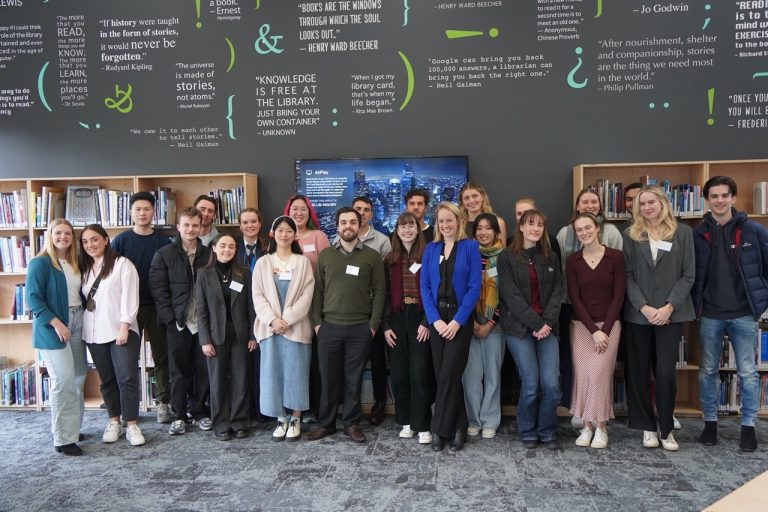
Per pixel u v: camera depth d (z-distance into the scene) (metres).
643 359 3.47
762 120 4.30
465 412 3.53
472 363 3.70
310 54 4.59
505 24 4.43
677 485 2.94
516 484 2.97
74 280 3.65
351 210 3.62
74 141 4.76
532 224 3.40
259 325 3.69
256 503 2.81
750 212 4.32
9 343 4.80
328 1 4.55
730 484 2.95
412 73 4.52
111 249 3.72
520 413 3.53
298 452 3.48
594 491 2.88
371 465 3.26
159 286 3.80
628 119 4.38
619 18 4.36
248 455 3.45
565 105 4.42
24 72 4.75
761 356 4.05
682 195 4.14
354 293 3.63
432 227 4.15
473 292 3.35
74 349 3.62
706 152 4.35
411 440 3.67
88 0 4.68
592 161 4.42
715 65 4.31
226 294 3.71
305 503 2.80
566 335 3.84
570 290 3.49
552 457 3.34
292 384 3.64
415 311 3.60
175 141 4.71
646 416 3.47
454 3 4.46
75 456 3.48
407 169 4.48
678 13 4.31
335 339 3.63
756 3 4.26
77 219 4.50
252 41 4.62
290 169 4.65
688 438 3.64
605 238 3.71
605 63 4.38
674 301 3.32
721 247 3.46
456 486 2.96
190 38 4.66
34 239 4.50
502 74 4.46
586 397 3.43
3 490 3.00
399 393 3.72
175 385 3.86
